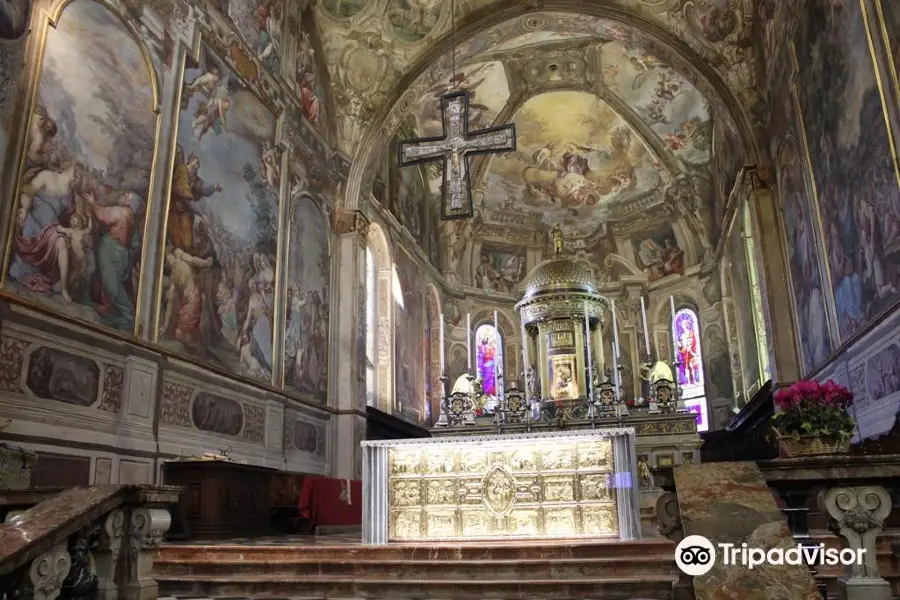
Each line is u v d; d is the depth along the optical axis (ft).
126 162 30.76
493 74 70.69
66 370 26.30
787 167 44.04
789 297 45.34
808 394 18.83
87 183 28.32
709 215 74.54
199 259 35.50
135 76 31.81
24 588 11.78
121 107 30.71
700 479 14.14
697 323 75.82
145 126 32.19
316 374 48.32
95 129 29.01
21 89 25.31
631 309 78.79
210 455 32.27
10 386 23.80
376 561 22.43
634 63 69.21
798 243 42.27
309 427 46.47
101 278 28.66
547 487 27.22
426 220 76.48
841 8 31.71
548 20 57.16
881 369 29.53
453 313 79.66
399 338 64.28
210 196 36.99
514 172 82.33
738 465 14.62
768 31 46.19
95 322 28.07
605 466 26.99
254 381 39.37
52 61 26.96
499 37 58.80
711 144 71.10
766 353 55.93
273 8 46.21
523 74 71.87
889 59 26.48
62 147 27.09
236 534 31.71
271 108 44.80
